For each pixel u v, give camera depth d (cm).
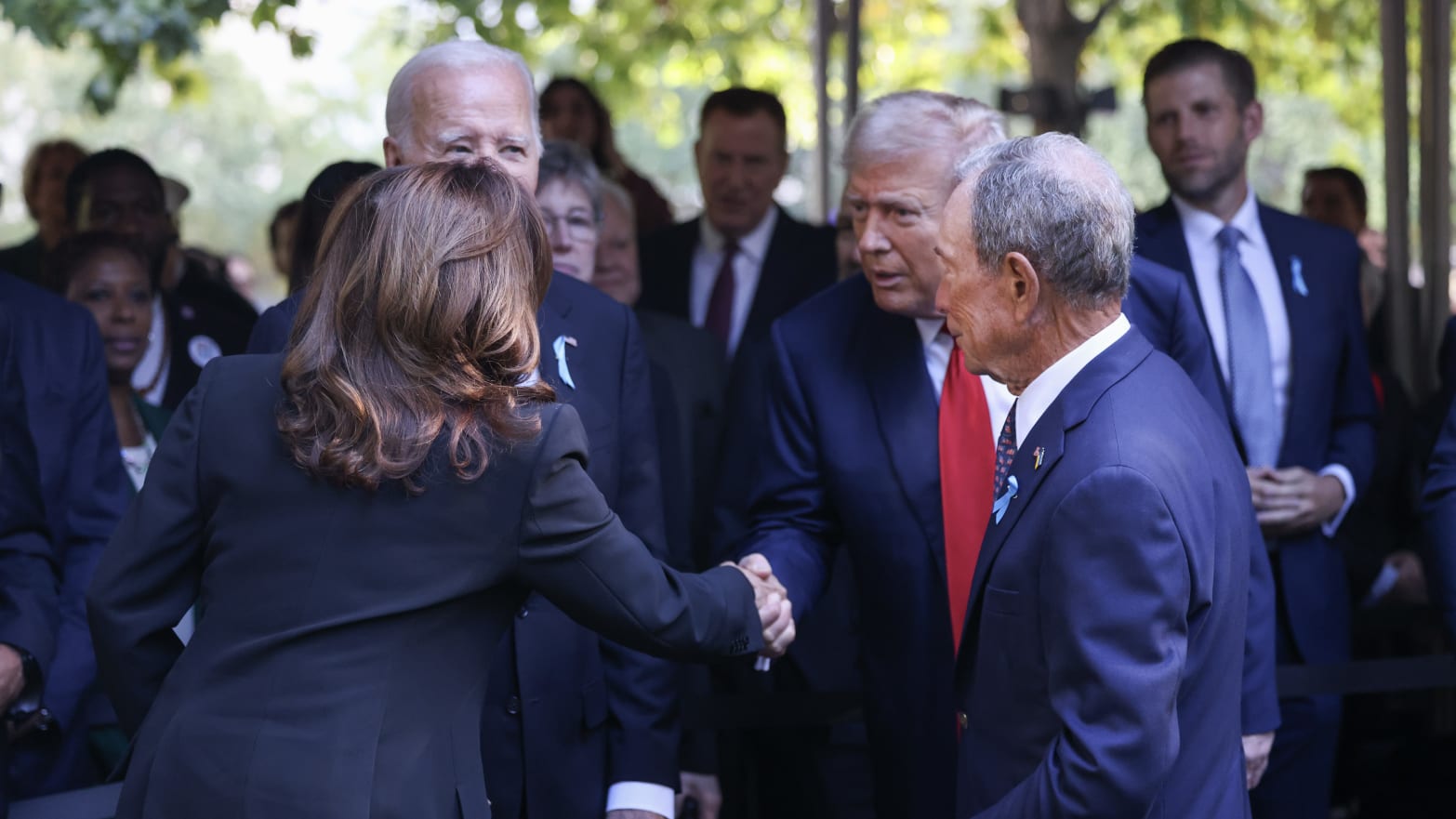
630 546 369
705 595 395
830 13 1211
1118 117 2597
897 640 493
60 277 661
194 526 358
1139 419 363
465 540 344
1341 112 2019
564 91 1034
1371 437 645
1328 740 627
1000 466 393
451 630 345
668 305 870
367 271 347
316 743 328
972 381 482
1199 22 1850
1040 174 369
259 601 342
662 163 3919
